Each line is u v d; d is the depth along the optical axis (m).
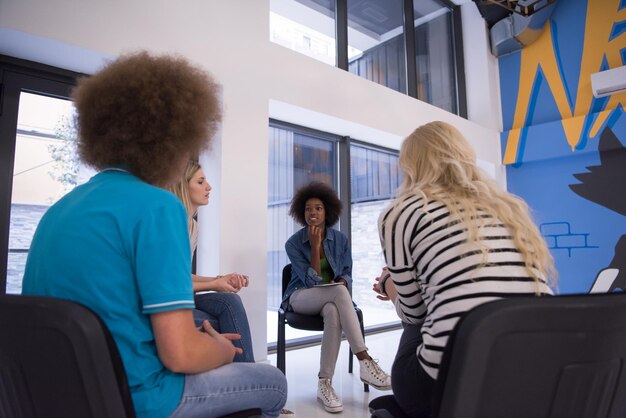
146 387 0.62
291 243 2.31
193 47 2.25
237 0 2.48
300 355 2.88
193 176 1.58
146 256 0.61
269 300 3.25
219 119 0.88
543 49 4.43
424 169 0.98
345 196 3.57
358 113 3.23
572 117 4.12
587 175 4.04
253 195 2.43
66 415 0.54
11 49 1.87
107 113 0.71
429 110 3.90
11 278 1.91
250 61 2.51
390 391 2.10
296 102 2.77
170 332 0.61
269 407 0.81
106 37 1.94
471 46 4.81
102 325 0.51
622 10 3.89
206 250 2.36
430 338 0.76
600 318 0.51
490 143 4.52
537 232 0.88
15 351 0.54
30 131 2.00
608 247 3.88
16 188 1.95
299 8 3.29
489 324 0.48
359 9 3.85
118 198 0.64
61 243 0.61
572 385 0.54
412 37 4.27
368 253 4.03
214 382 0.71
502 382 0.51
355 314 2.02
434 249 0.81
